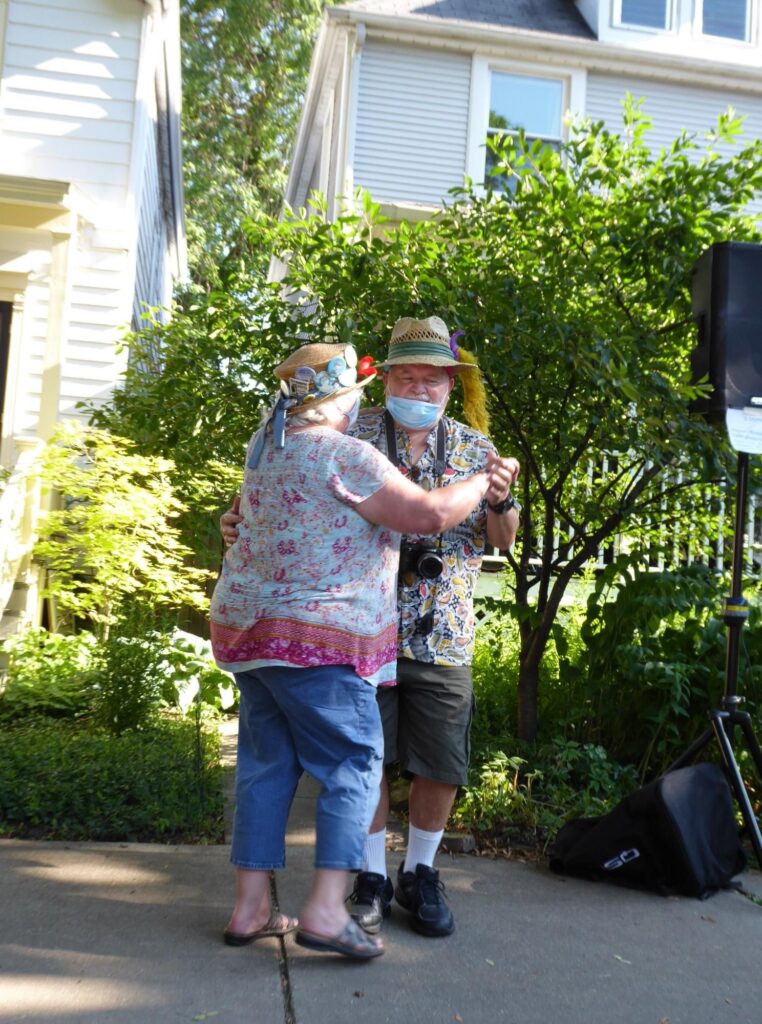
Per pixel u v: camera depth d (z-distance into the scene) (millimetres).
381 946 2572
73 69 9430
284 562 2533
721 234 4535
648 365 4316
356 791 2549
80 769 3867
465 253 4570
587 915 3037
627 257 4465
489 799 3891
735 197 4531
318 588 2525
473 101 11016
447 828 3803
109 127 9453
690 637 4570
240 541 2639
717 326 3715
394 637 2688
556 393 4512
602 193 5035
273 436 2631
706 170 4473
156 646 5215
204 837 3631
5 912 2760
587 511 4832
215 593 2678
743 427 3621
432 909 2809
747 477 3998
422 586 2920
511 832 3793
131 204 9383
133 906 2873
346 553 2547
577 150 4594
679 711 4273
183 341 5258
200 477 7051
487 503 2912
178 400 5195
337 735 2529
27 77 9367
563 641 4879
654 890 3277
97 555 6117
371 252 4430
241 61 23234
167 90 12203
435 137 10961
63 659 5910
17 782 3734
